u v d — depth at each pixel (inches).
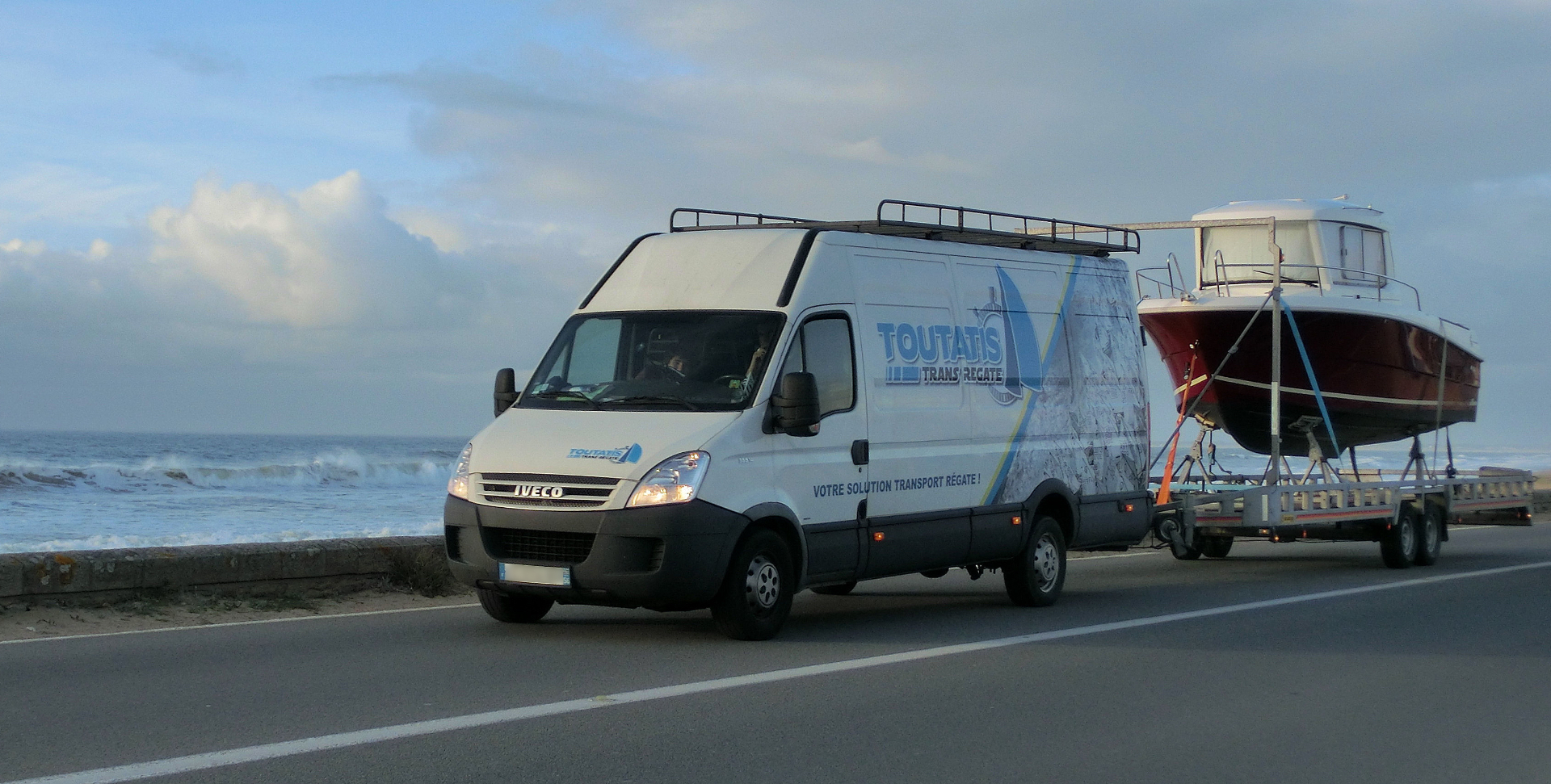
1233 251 794.8
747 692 288.7
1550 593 511.8
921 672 318.7
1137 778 222.8
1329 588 529.3
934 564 407.5
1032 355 450.9
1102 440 481.4
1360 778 227.0
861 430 380.8
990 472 427.8
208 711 259.9
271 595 434.6
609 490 333.1
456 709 265.4
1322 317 729.0
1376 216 800.9
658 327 374.9
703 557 332.2
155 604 403.9
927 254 418.0
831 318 377.4
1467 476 720.3
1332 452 817.5
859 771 223.0
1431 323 791.1
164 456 2960.1
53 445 3710.6
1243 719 272.4
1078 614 435.2
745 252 385.4
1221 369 759.1
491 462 350.3
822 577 371.2
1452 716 278.4
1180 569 629.0
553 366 383.2
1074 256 483.5
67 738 235.6
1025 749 241.4
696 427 342.6
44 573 386.3
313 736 239.6
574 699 277.3
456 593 473.7
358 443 6063.0
